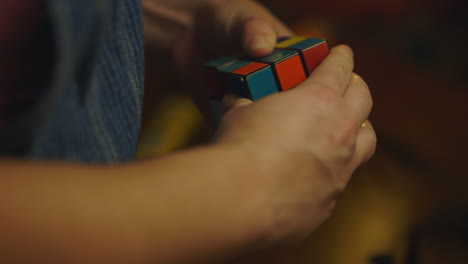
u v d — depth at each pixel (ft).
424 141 3.94
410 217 3.22
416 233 3.01
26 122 1.11
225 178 1.08
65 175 0.92
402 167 3.72
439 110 4.41
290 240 1.33
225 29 2.45
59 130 1.15
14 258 0.83
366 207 3.34
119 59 1.48
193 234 1.00
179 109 4.75
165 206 0.97
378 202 3.37
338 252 3.01
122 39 1.48
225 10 2.46
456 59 5.57
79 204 0.89
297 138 1.26
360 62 5.50
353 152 1.46
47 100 1.04
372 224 3.19
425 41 6.08
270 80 1.79
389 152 3.88
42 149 1.12
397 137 3.98
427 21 6.91
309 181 1.27
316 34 6.36
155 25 2.75
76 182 0.91
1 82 1.13
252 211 1.11
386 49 6.01
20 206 0.84
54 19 0.99
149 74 5.22
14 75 1.14
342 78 1.58
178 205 0.99
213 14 2.51
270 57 1.89
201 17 2.60
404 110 4.41
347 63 1.70
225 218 1.05
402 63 5.53
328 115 1.36
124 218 0.92
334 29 6.70
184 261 1.01
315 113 1.33
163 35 2.77
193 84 2.80
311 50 1.90
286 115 1.29
